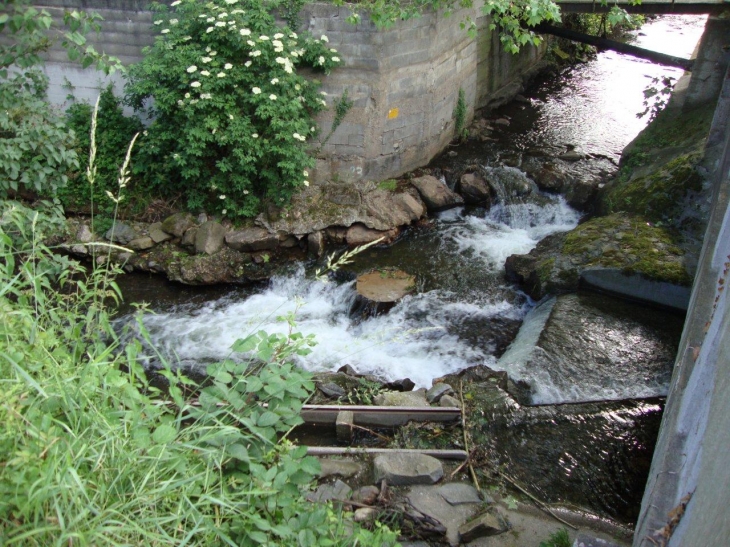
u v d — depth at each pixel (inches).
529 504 171.5
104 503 83.7
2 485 77.0
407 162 391.5
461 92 429.7
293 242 336.2
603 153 430.6
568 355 247.4
